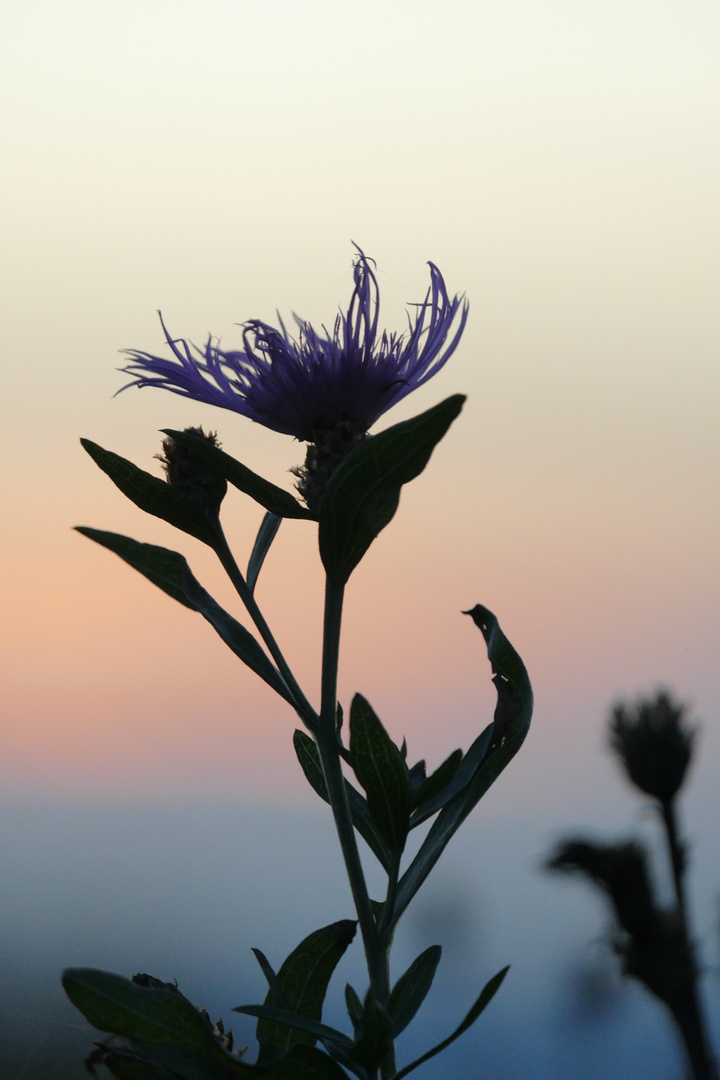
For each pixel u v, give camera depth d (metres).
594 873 0.46
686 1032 0.45
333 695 0.49
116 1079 0.47
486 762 0.49
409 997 0.48
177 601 0.49
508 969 0.46
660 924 0.45
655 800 0.46
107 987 0.46
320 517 0.48
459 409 0.47
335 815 0.49
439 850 0.49
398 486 0.48
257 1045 0.48
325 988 0.48
